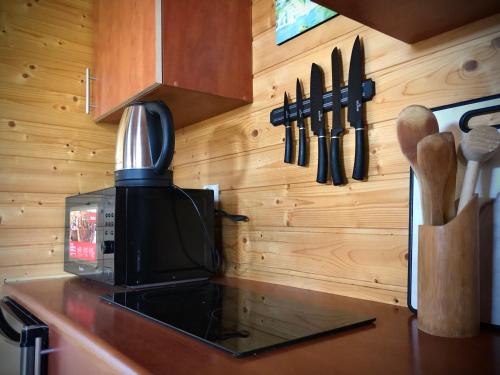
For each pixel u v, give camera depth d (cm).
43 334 85
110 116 145
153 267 110
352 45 94
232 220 129
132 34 122
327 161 98
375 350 56
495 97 68
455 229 60
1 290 133
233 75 120
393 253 84
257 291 102
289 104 108
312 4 103
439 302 61
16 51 140
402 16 71
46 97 145
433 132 64
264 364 51
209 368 50
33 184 141
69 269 134
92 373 67
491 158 66
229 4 121
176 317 75
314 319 72
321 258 100
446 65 77
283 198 111
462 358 52
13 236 137
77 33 153
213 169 139
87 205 122
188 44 113
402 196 83
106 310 84
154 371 49
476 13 70
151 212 111
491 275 65
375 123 88
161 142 115
